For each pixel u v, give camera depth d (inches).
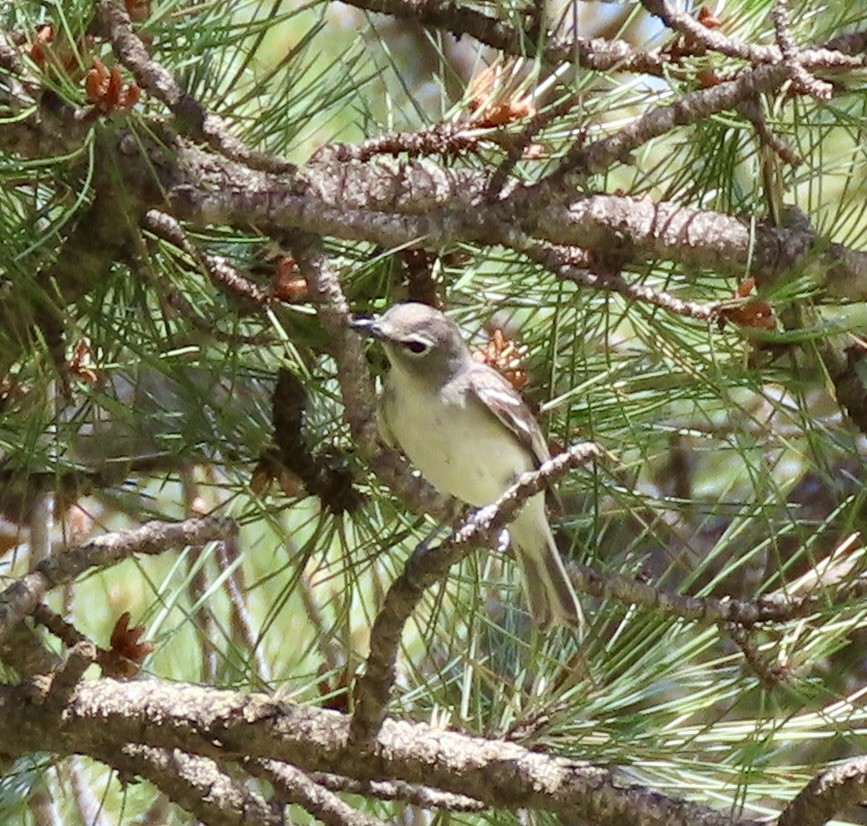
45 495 337.4
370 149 276.7
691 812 236.1
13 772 290.0
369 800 281.1
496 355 292.8
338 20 444.1
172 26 246.8
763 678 259.9
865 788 217.9
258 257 282.2
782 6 259.1
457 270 300.0
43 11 257.3
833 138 379.6
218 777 253.3
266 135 276.5
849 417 289.7
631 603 270.8
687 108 261.9
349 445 289.4
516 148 269.7
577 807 237.5
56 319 260.5
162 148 241.3
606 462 289.7
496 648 287.0
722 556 389.4
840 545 277.3
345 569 283.0
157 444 290.8
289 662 317.7
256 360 298.5
